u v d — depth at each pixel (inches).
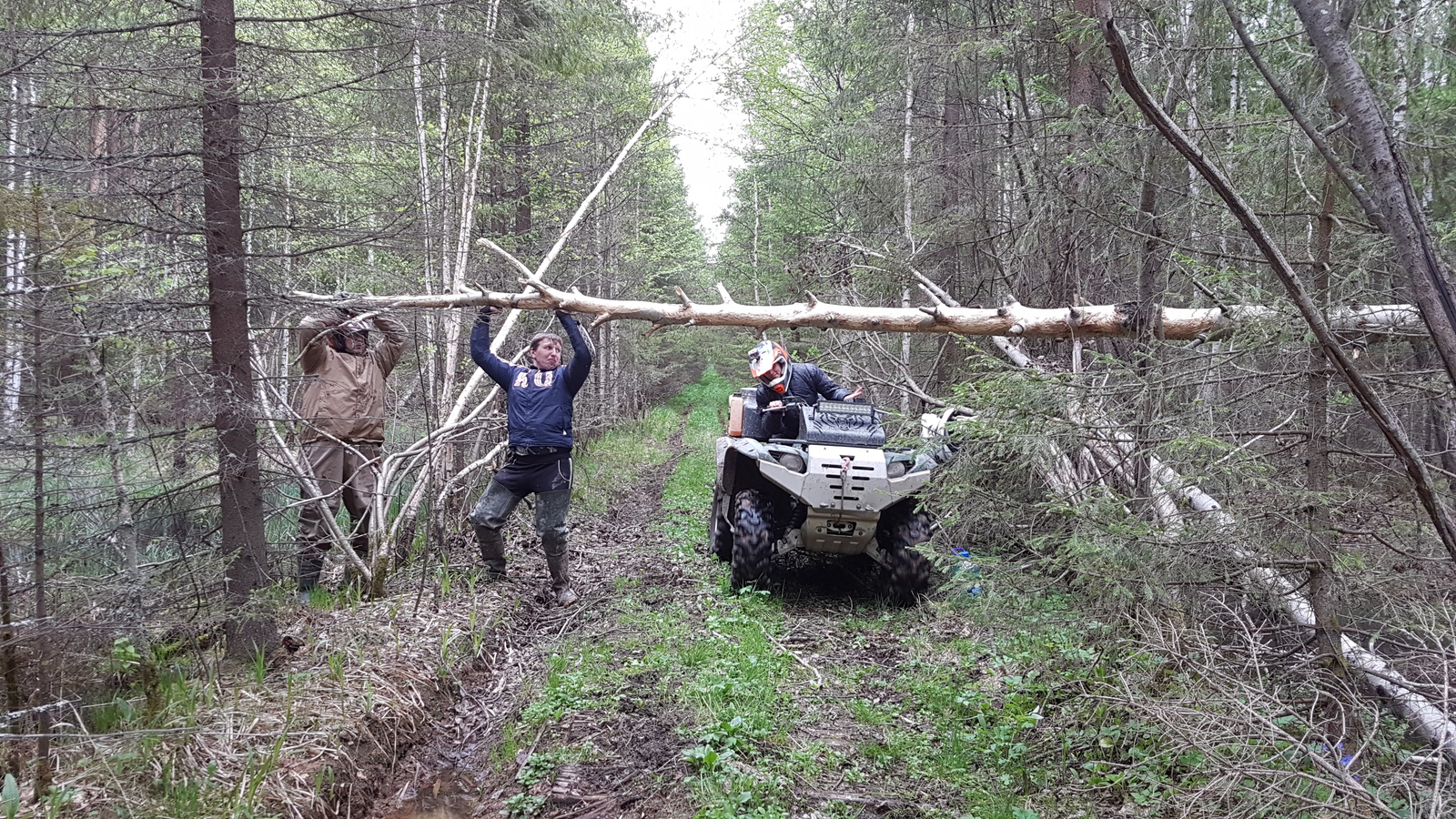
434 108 335.0
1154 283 163.6
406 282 291.7
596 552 298.7
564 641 207.2
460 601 223.6
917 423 238.4
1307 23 77.4
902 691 172.7
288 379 198.8
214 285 164.6
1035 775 134.3
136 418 154.2
